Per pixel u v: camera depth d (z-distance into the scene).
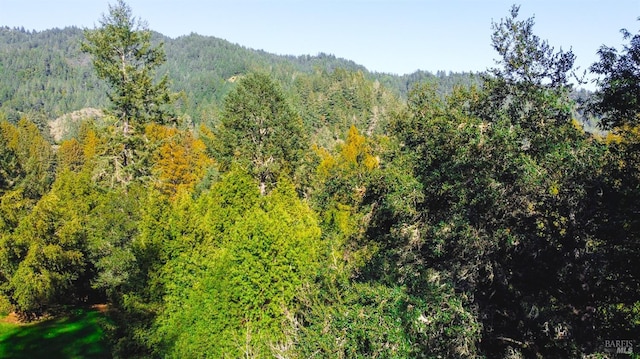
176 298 15.41
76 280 29.00
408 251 16.23
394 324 11.38
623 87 11.44
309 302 13.56
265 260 14.66
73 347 22.84
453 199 15.92
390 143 22.64
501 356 12.99
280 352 12.02
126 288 15.97
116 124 36.03
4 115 113.38
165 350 14.49
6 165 47.50
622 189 11.75
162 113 37.47
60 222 26.55
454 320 12.07
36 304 25.66
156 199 15.89
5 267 25.66
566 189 13.30
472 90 17.36
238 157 38.62
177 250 15.59
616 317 11.91
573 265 12.84
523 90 15.27
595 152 13.04
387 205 18.03
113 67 34.53
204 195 25.88
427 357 11.08
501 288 14.39
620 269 11.77
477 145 14.91
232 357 13.91
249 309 14.73
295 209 26.52
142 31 35.97
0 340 23.53
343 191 24.67
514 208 14.26
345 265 16.03
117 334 16.06
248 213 19.56
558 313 12.61
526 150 14.62
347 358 11.37
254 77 40.97
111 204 23.14
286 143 38.44
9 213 26.12
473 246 14.09
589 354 11.33
